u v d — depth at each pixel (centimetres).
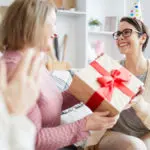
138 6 190
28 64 52
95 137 141
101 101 100
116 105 100
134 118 148
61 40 249
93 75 107
